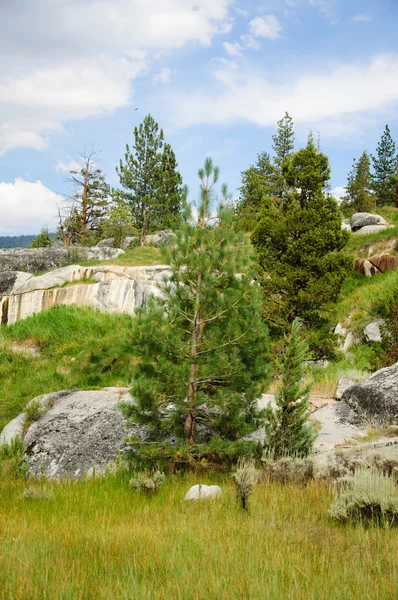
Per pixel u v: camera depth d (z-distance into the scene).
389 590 3.61
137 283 26.41
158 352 10.02
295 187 17.36
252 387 9.84
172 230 10.52
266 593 3.56
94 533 5.66
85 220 51.38
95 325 23.86
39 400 13.24
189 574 3.94
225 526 5.77
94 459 10.92
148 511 7.23
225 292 10.12
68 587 3.67
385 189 67.00
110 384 16.61
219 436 10.24
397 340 14.88
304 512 6.41
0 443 11.92
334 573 3.92
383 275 24.55
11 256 35.22
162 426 9.93
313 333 15.82
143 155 50.66
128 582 3.78
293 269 16.39
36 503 8.37
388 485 6.38
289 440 9.74
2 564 4.28
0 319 27.92
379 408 11.92
